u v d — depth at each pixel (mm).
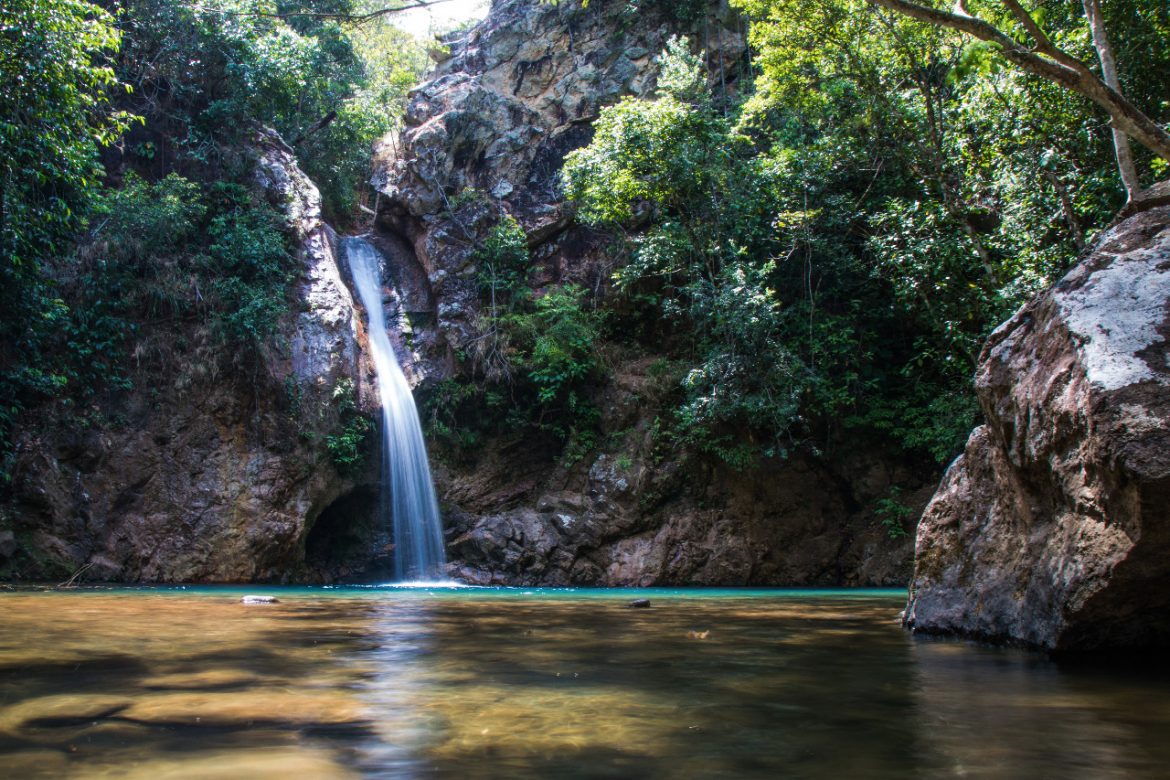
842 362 16500
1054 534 3787
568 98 20906
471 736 1989
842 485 16297
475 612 6473
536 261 19125
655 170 16031
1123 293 3580
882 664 3365
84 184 11984
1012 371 4211
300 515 14820
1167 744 1945
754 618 5973
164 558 13891
